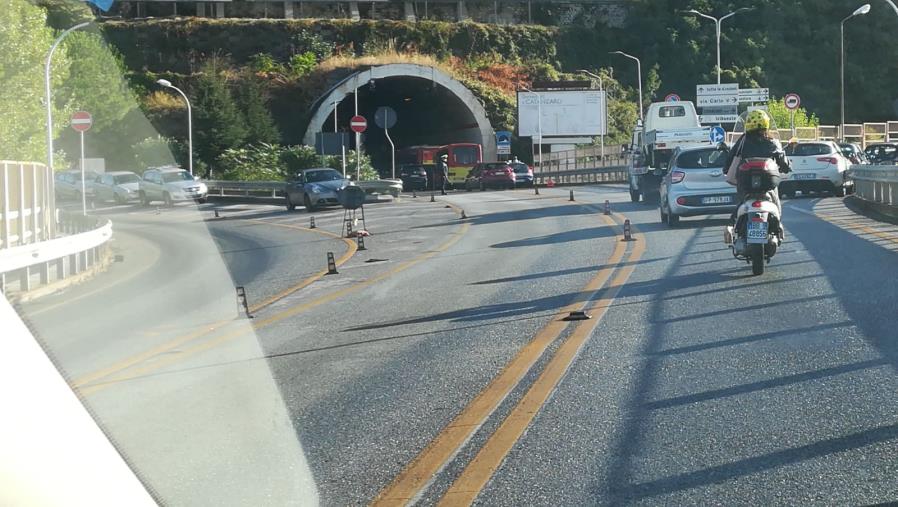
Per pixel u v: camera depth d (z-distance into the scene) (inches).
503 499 185.6
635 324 387.9
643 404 258.4
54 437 72.9
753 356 315.6
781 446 214.8
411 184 2824.8
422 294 527.8
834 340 336.5
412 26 3964.1
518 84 3895.2
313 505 100.3
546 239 828.6
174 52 3435.0
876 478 190.7
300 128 3319.4
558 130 3405.5
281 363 342.0
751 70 3887.8
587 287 508.7
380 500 185.8
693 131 1277.1
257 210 1818.4
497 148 3186.5
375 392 287.0
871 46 3914.9
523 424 242.2
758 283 488.4
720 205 846.5
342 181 1727.4
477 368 316.8
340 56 3732.8
